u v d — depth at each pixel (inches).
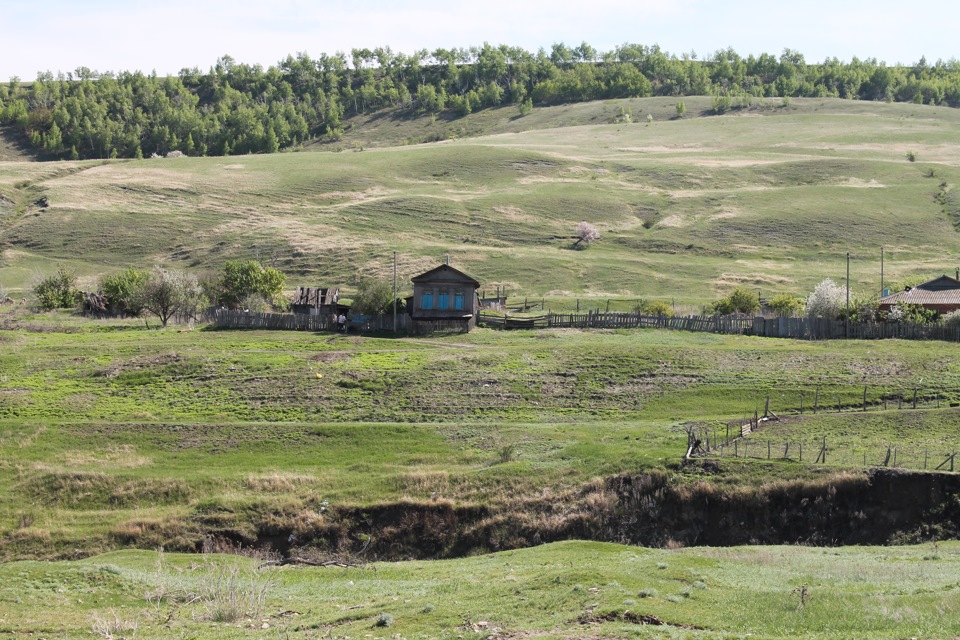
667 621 983.6
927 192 7440.9
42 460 2284.7
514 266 5812.0
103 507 2059.5
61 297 4655.5
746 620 994.7
